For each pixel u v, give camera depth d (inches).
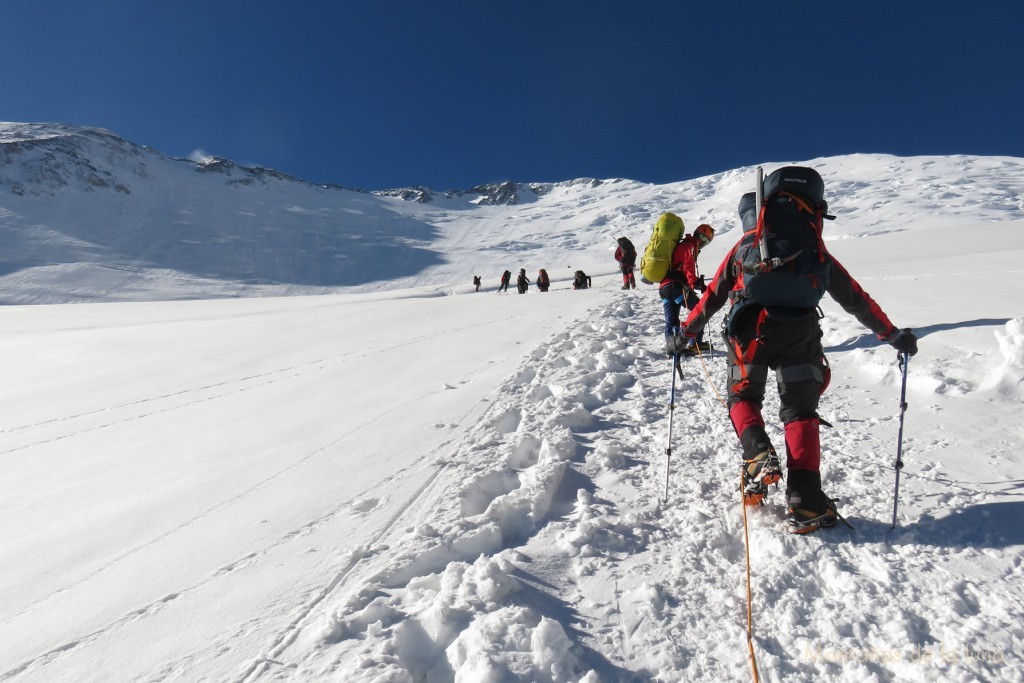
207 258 4407.0
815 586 90.8
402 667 75.2
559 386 198.5
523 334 321.1
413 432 173.9
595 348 251.9
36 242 4340.6
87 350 423.8
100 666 82.4
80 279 3666.3
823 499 100.0
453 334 351.3
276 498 135.4
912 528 100.2
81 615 95.0
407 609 87.4
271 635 85.0
